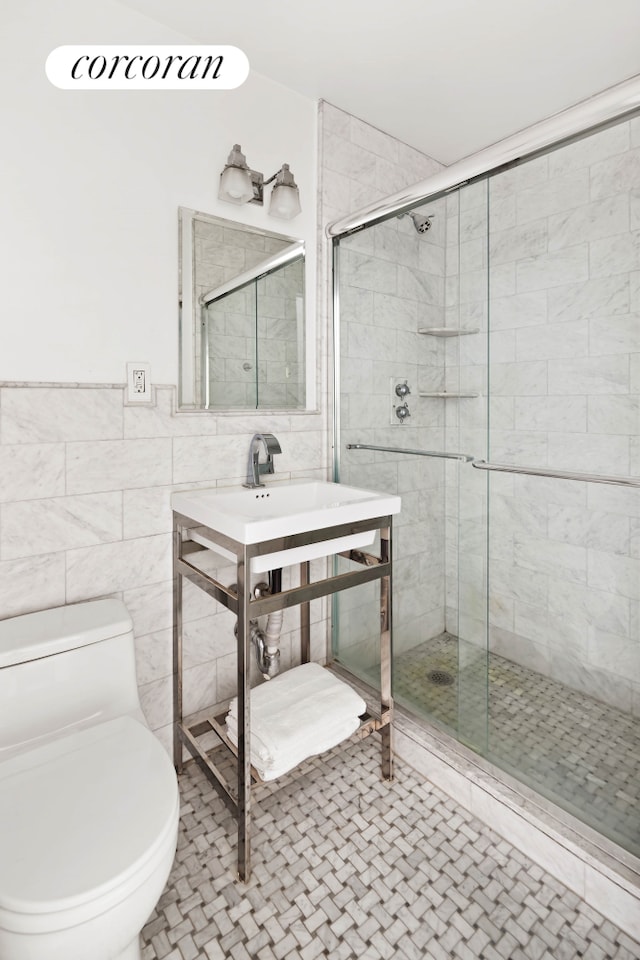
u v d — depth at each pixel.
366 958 1.10
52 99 1.34
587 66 1.75
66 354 1.39
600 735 1.57
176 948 1.12
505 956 1.10
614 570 1.55
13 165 1.29
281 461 1.93
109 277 1.46
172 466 1.61
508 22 1.54
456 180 1.58
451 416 1.76
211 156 1.66
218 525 1.33
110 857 0.84
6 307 1.30
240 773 1.27
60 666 1.22
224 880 1.28
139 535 1.56
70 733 1.23
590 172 1.46
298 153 1.91
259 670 1.92
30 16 1.30
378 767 1.71
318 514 1.35
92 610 1.39
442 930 1.15
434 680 1.80
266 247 1.82
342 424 2.09
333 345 2.08
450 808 1.52
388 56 1.69
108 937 0.81
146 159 1.51
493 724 1.62
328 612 2.19
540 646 1.74
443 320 1.75
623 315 1.43
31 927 0.76
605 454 1.50
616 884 1.16
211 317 1.68
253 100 1.76
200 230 1.64
